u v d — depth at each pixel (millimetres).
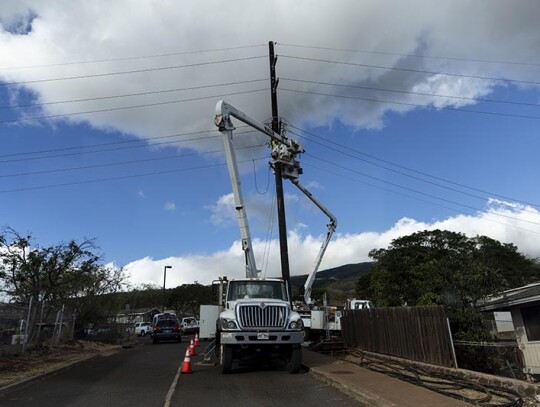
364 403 8820
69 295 27219
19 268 20859
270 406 8594
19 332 17812
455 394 8992
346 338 20844
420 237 34969
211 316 15070
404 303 30578
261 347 12938
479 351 14406
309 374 12758
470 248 34781
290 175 24141
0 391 10180
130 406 8727
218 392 10086
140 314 65938
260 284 14516
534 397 9156
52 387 11047
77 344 24297
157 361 17281
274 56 25078
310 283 25594
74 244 27547
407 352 14602
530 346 15570
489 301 16047
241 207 16391
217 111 17281
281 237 22625
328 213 27062
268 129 22047
